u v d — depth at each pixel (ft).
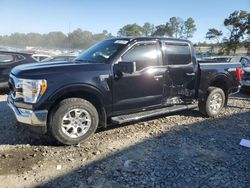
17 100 16.26
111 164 14.53
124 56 18.31
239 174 13.85
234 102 30.42
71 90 16.29
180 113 24.57
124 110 18.65
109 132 19.17
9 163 14.37
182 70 21.13
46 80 15.70
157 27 173.37
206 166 14.60
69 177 13.19
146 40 19.36
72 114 16.61
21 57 32.32
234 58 48.42
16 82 16.25
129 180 13.01
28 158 14.98
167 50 20.35
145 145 17.12
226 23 175.11
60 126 16.19
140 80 18.86
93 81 16.92
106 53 18.65
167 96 20.65
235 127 21.27
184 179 13.24
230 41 175.11
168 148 16.76
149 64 19.39
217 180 13.23
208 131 20.12
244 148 17.19
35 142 17.13
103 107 17.62
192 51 22.04
